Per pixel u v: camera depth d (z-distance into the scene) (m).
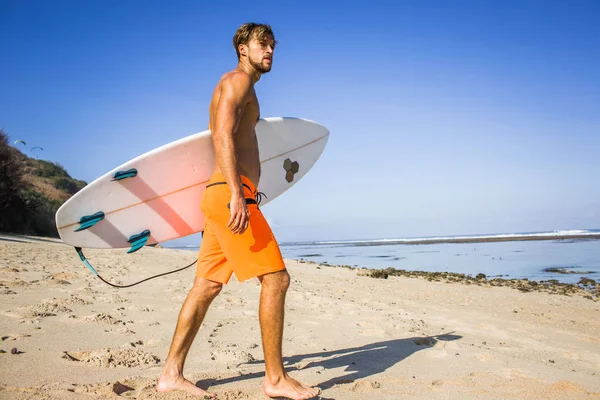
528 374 2.97
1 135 22.03
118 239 3.01
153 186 3.02
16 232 22.86
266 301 2.23
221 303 5.33
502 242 46.53
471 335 4.49
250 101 2.42
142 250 16.03
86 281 6.30
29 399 2.03
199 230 3.18
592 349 4.27
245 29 2.53
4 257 8.93
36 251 11.52
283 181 3.56
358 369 2.92
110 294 5.26
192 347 3.26
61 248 13.79
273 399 2.23
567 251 26.95
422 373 2.89
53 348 2.90
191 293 2.39
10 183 22.09
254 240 2.22
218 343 3.42
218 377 2.57
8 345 2.89
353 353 3.34
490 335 4.58
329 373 2.81
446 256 25.53
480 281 11.80
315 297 6.41
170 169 3.03
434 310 6.38
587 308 7.60
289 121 3.51
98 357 2.75
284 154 3.54
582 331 5.45
